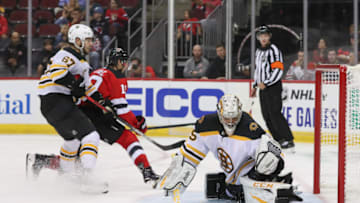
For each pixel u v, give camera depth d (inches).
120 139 450.3
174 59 886.4
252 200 337.1
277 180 362.6
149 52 911.7
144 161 441.1
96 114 452.4
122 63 458.9
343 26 967.6
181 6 913.5
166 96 847.7
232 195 375.9
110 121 449.4
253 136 338.3
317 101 432.1
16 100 867.4
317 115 430.0
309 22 971.9
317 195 420.5
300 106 803.4
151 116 852.6
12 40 932.6
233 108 325.7
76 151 455.8
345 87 356.5
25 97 866.1
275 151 328.5
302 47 887.7
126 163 582.6
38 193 419.5
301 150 706.8
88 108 453.7
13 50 930.1
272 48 697.6
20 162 579.5
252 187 335.3
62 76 410.6
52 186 446.3
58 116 420.2
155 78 852.0
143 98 852.6
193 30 895.7
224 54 874.1
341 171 354.9
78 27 426.3
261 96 710.5
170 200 395.5
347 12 969.5
